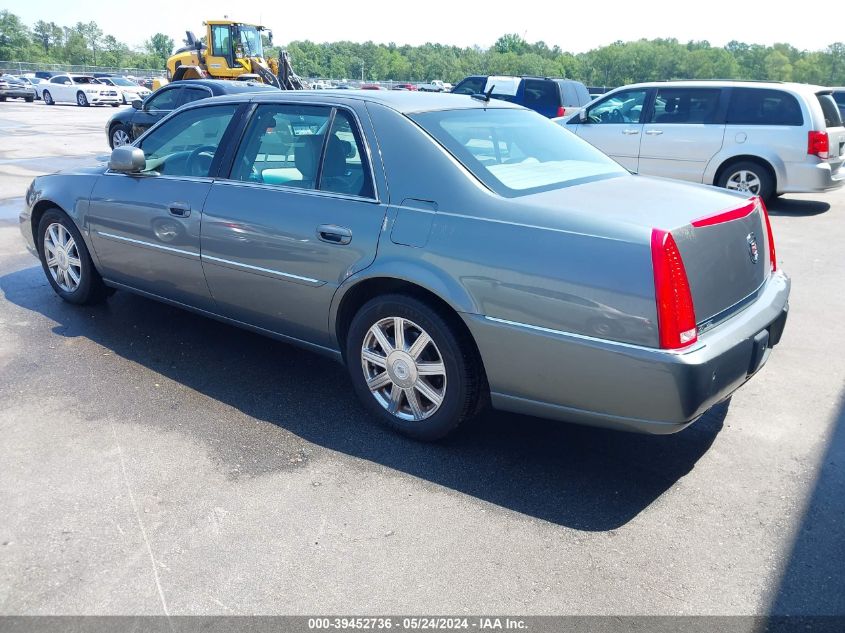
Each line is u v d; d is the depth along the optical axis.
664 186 3.63
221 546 2.74
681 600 2.49
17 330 4.89
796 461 3.39
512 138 3.80
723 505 3.04
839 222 8.91
